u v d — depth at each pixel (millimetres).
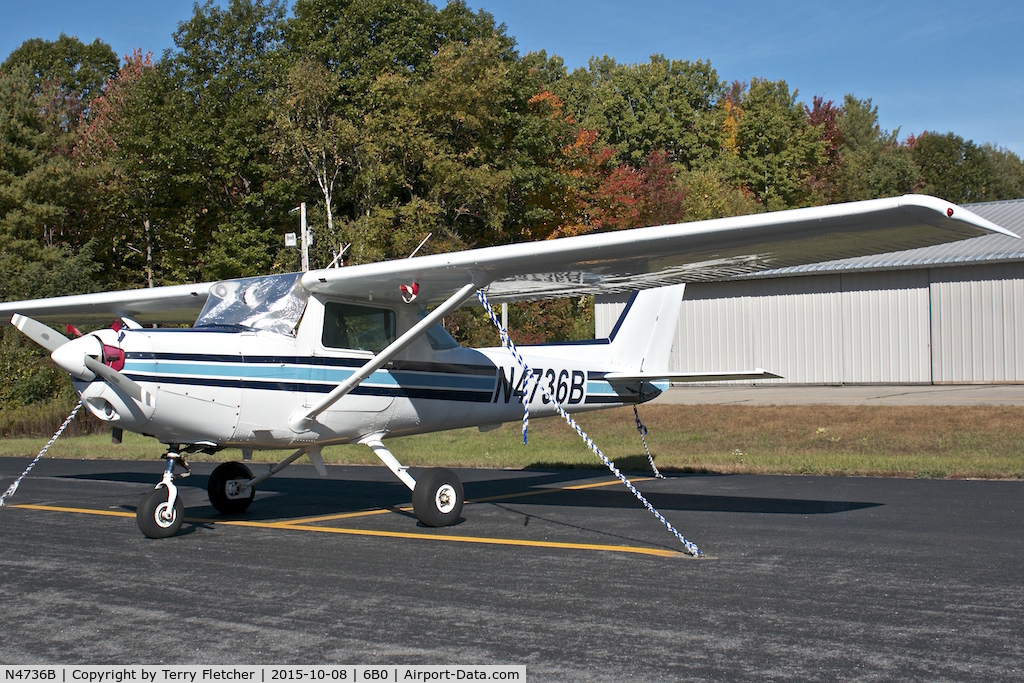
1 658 4039
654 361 10602
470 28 33594
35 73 46938
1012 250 20781
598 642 4090
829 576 5273
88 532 7297
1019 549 5945
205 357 6789
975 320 20906
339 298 7664
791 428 14711
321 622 4488
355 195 29188
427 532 7105
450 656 3932
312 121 28250
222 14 29406
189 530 7344
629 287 8266
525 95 31500
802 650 3934
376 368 7406
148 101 28969
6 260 28000
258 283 7531
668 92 56844
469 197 28906
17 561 6109
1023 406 14156
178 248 31000
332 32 31984
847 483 9586
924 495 8500
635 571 5512
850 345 22516
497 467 12297
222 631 4363
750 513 7629
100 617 4660
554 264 6965
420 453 13727
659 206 37562
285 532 7191
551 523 7414
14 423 19672
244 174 29438
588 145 36906
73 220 33531
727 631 4227
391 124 28141
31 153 33406
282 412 7203
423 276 7211
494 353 9000
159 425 6680
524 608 4684
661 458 12375
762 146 54312
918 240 5988
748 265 7156
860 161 58875
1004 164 75938
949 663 3744
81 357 6383
